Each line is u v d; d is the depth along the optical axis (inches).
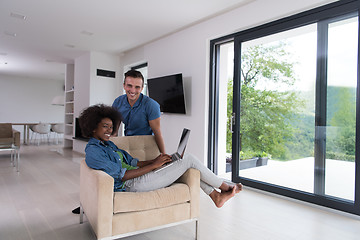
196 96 154.3
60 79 403.2
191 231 79.0
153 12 138.1
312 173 105.5
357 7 91.9
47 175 147.4
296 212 96.9
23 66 298.8
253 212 96.0
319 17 102.3
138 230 63.6
